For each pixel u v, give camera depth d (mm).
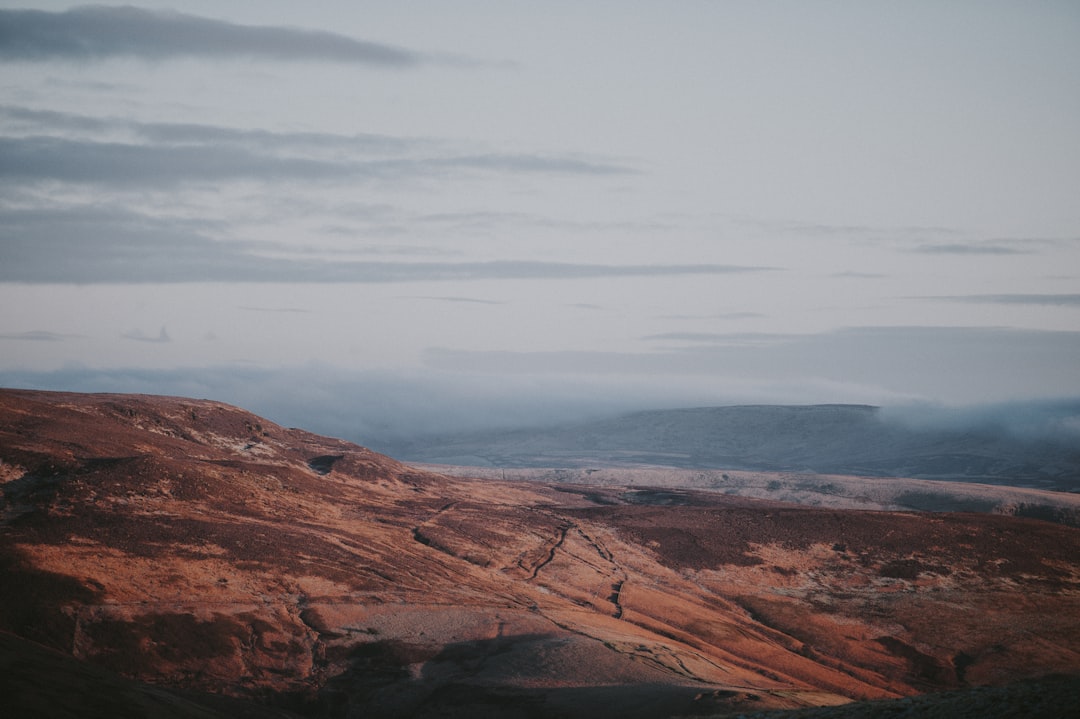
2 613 60031
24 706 28547
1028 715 22672
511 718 52531
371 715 57281
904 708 26750
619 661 62969
